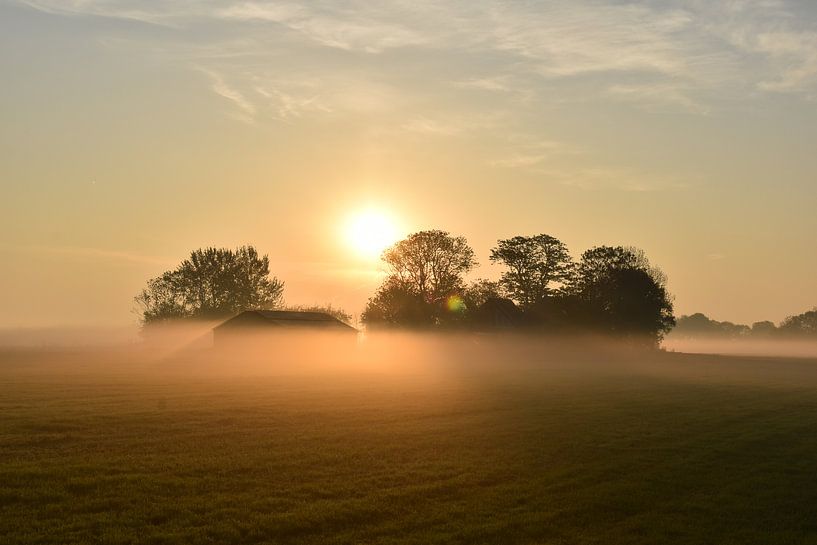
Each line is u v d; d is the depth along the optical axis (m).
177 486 22.14
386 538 18.23
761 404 50.44
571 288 139.25
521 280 151.62
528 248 150.88
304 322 117.81
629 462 28.11
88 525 18.22
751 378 80.06
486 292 150.50
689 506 22.31
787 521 21.14
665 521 20.69
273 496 21.53
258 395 48.91
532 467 26.66
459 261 129.75
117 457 25.84
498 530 19.19
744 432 36.81
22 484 21.59
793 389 64.38
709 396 55.53
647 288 130.25
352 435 32.19
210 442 29.48
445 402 46.31
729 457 29.94
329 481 23.50
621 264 141.00
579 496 22.88
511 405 45.62
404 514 20.38
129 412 37.44
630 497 23.02
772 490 24.56
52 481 22.02
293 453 27.55
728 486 24.95
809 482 25.91
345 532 18.64
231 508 20.08
